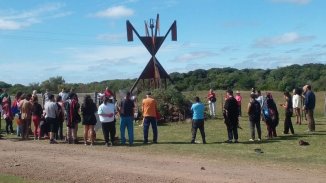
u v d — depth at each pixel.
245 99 46.78
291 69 66.62
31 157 16.67
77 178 13.36
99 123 22.09
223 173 13.44
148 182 12.47
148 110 20.81
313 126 23.25
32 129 25.59
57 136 22.27
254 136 20.77
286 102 22.38
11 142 21.16
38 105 22.55
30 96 22.84
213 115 31.56
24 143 20.80
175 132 24.72
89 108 20.23
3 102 24.95
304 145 19.05
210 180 12.43
